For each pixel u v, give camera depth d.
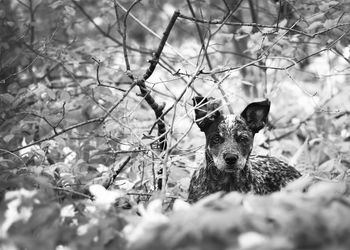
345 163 8.34
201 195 7.13
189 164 7.83
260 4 10.98
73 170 6.61
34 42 8.56
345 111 9.04
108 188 6.68
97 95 7.59
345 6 7.62
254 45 7.78
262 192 7.31
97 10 10.21
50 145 7.00
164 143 7.09
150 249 3.65
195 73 6.35
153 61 7.07
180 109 9.27
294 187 4.39
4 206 4.40
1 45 8.02
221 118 7.27
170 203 6.46
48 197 4.75
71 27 9.67
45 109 7.39
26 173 6.28
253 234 3.53
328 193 3.91
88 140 7.33
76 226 4.38
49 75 9.09
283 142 8.91
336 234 3.58
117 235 4.22
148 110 9.49
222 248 3.59
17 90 8.10
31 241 3.88
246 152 7.12
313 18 7.17
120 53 9.59
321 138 8.63
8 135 6.85
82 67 9.12
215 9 10.66
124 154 7.38
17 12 9.89
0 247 3.91
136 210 5.17
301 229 3.59
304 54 8.03
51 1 9.20
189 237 3.62
